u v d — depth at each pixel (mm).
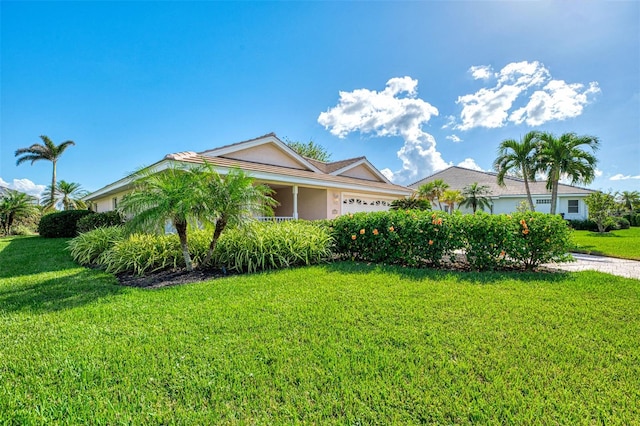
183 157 10344
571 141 14414
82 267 7727
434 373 2619
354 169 20359
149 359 2877
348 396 2324
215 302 4520
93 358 2910
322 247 7824
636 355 2914
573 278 5949
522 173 16297
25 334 3461
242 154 14305
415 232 7367
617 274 6879
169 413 2168
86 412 2172
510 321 3721
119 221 13148
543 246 6762
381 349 3041
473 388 2412
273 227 8023
